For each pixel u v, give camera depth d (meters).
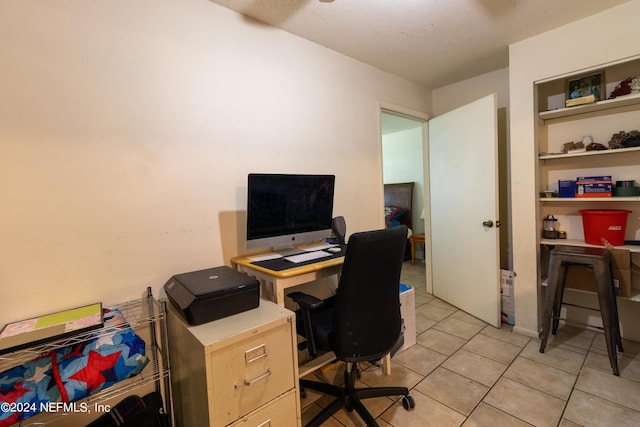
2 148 1.15
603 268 1.83
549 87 2.44
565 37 2.08
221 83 1.72
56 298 1.27
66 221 1.28
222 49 1.72
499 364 1.98
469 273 2.77
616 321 1.98
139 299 1.47
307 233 1.89
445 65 2.68
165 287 1.45
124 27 1.40
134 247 1.45
